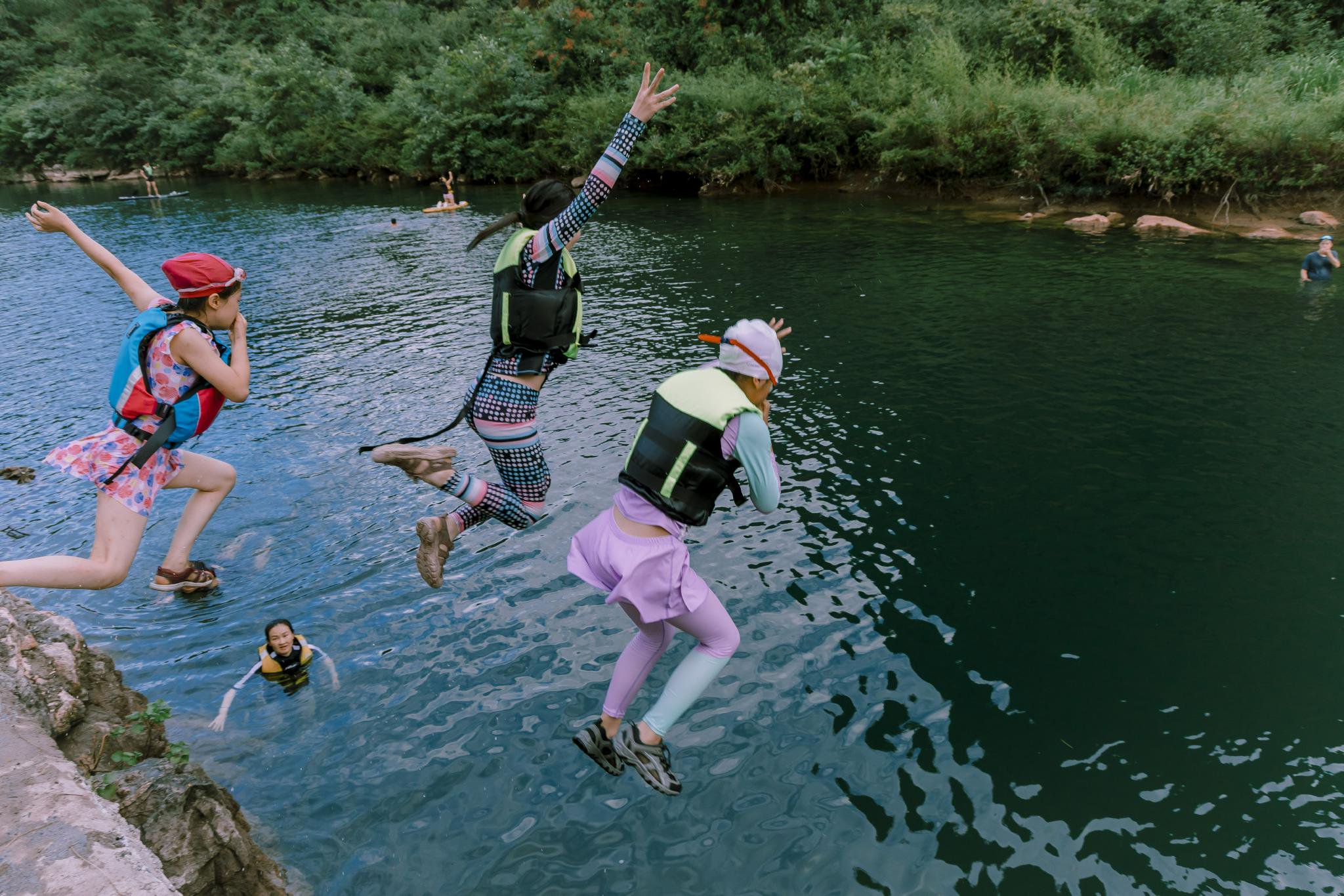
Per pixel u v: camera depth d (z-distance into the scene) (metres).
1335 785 5.04
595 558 3.27
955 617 6.72
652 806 5.12
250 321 16.22
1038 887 4.48
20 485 9.78
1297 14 28.84
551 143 36.00
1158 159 23.77
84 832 2.94
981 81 27.27
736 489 3.24
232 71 51.00
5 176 53.50
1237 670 6.01
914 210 26.53
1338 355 12.08
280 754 5.64
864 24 32.06
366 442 10.38
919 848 4.76
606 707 3.49
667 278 18.25
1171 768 5.21
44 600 7.40
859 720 5.71
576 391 11.53
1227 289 15.86
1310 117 22.17
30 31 61.53
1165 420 10.14
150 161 51.66
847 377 11.91
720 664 3.34
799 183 31.95
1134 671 6.06
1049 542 7.70
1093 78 27.25
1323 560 7.25
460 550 8.02
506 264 3.54
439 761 5.52
